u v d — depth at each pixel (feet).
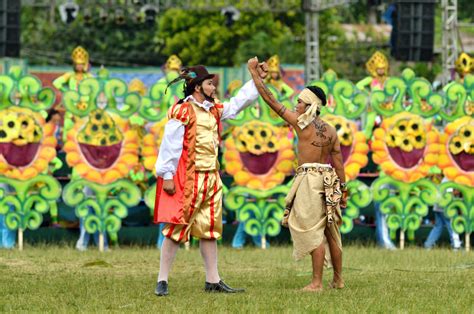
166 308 36.78
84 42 192.54
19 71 61.72
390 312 36.04
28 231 65.36
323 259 41.42
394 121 65.31
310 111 41.73
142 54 191.21
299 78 133.90
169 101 62.85
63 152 68.28
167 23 181.47
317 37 123.54
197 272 49.14
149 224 67.56
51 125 62.23
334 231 41.96
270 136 64.39
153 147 62.75
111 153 62.69
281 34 175.63
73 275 46.70
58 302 38.19
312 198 41.22
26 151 61.93
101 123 62.59
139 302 38.27
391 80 65.21
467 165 65.57
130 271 49.24
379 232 66.95
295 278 46.19
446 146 65.62
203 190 40.70
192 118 40.63
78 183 62.59
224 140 69.05
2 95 61.46
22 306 37.42
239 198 64.54
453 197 65.82
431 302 38.19
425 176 65.57
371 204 68.74
